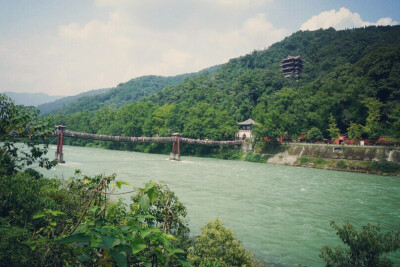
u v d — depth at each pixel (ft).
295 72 495.82
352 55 463.42
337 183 123.13
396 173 153.17
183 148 292.20
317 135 232.53
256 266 42.09
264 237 56.18
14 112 20.30
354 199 92.84
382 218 72.43
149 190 9.06
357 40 588.09
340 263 32.37
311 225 64.95
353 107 236.02
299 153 209.97
